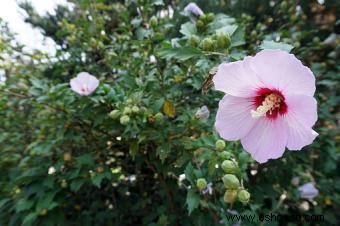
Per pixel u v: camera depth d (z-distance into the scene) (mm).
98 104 369
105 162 436
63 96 381
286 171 454
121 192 479
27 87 423
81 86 365
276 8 592
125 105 328
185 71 346
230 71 174
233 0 637
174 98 382
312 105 159
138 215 489
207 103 394
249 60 167
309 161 464
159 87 373
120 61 462
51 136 440
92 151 429
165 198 455
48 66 561
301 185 477
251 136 198
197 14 349
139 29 398
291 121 177
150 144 383
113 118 339
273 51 159
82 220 461
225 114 196
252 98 193
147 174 492
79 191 471
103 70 552
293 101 168
